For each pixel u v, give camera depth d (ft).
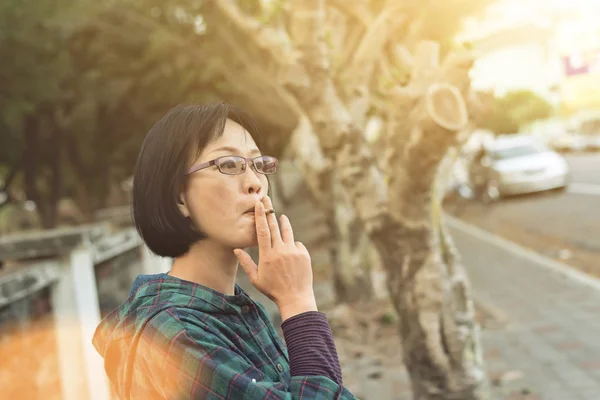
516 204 56.65
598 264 30.50
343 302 27.71
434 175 10.87
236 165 3.85
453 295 12.16
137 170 3.97
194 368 3.30
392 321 24.11
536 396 16.29
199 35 29.40
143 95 32.55
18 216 61.21
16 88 32.91
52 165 47.29
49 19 31.89
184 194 3.86
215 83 29.84
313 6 11.69
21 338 10.94
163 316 3.49
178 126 3.86
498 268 32.60
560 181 57.93
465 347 12.07
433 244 11.78
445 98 9.77
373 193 11.79
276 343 4.07
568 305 24.31
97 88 33.99
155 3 29.17
